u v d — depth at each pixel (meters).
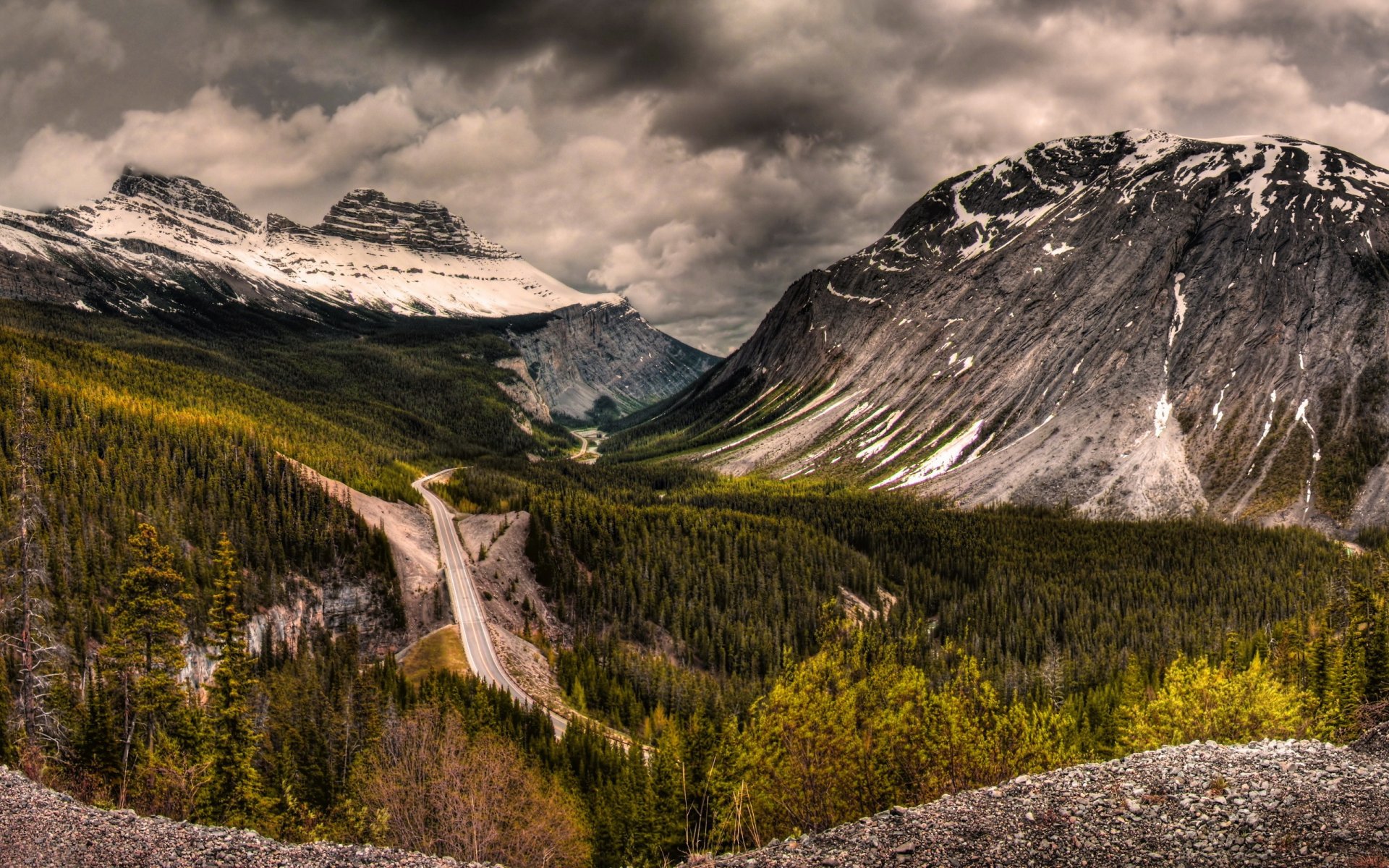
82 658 88.00
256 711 78.88
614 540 168.75
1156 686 100.62
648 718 105.06
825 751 37.44
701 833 52.97
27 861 22.69
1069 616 147.25
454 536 164.00
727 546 173.75
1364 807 23.00
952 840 23.56
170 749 50.72
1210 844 21.98
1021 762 37.38
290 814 52.06
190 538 123.81
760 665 140.25
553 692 105.56
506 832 47.72
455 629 119.94
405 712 70.19
